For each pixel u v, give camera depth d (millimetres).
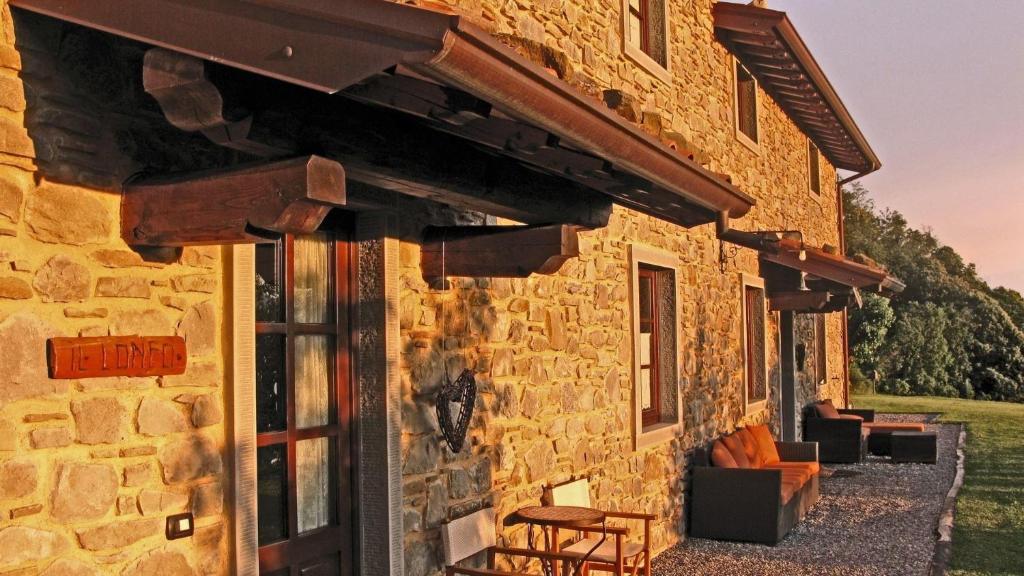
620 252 6711
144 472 2906
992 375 27516
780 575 6504
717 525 7707
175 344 2996
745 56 9984
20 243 2596
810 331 14242
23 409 2588
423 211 4430
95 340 2752
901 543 7402
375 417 4125
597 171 3820
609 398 6438
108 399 2812
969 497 9320
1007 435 14961
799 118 12961
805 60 10102
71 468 2701
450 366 4617
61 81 2705
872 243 32281
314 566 3945
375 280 4152
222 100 2455
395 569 4102
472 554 4590
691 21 8406
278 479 3785
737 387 9508
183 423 3041
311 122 2773
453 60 2299
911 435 12180
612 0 6672
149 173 2936
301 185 2465
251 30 2357
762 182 10883
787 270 10625
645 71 7215
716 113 9055
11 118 2576
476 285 4867
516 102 2703
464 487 4684
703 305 8531
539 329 5512
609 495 6367
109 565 2787
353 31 2264
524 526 5238
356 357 4180
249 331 3285
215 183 2660
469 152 3582
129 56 2875
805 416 12969
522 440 5258
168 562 2965
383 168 3092
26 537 2574
